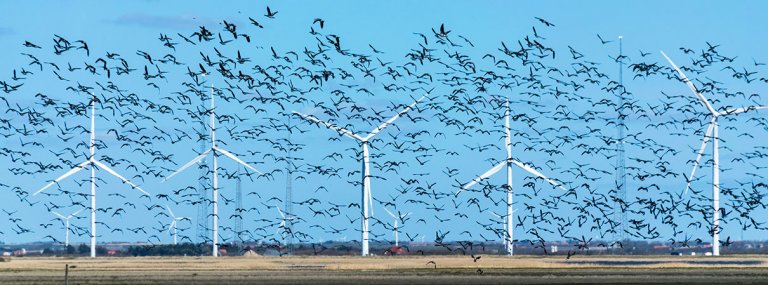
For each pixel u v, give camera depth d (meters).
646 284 145.50
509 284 146.38
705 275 168.75
